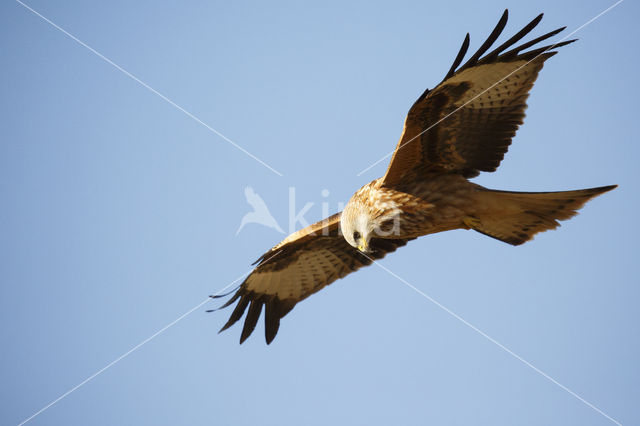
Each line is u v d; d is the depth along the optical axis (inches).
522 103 498.0
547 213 502.3
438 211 523.8
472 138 512.4
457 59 462.9
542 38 470.6
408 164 517.0
